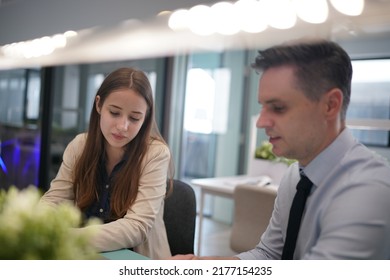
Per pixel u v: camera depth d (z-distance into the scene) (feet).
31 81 10.02
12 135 10.16
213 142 13.11
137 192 3.45
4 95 9.95
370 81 10.92
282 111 2.02
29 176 10.24
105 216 3.57
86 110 10.44
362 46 10.11
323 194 2.25
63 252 1.23
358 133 11.53
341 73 1.98
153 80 11.48
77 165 3.70
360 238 1.88
